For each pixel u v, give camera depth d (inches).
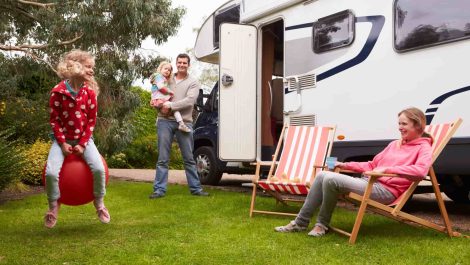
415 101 192.4
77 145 151.4
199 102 335.3
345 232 152.3
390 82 201.8
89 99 153.9
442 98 183.5
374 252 133.4
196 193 249.1
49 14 379.9
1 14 402.6
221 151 270.8
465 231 166.4
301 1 246.8
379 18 207.6
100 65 398.9
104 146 418.0
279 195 206.1
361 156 215.6
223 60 272.8
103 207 160.6
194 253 132.0
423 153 148.3
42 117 377.1
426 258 126.6
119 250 134.6
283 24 276.5
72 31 375.2
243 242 144.6
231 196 245.4
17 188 289.0
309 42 241.3
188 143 249.0
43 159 326.3
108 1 367.9
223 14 309.0
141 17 384.5
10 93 410.6
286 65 255.6
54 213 153.6
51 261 124.4
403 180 154.3
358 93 214.8
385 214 156.0
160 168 244.2
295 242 144.9
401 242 144.9
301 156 206.2
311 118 238.7
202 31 331.0
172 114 245.9
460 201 242.2
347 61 220.5
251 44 280.7
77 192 152.6
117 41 399.9
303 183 182.5
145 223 174.7
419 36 191.5
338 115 223.6
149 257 128.3
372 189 152.0
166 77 247.4
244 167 306.0
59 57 397.1
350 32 219.6
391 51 201.9
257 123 281.3
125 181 345.7
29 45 387.2
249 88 279.7
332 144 202.7
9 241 146.0
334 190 151.9
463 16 178.1
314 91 237.1
